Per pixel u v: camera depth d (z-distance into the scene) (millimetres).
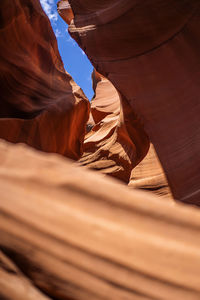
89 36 9922
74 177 1237
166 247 1062
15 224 1105
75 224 1105
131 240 1077
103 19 9719
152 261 1040
